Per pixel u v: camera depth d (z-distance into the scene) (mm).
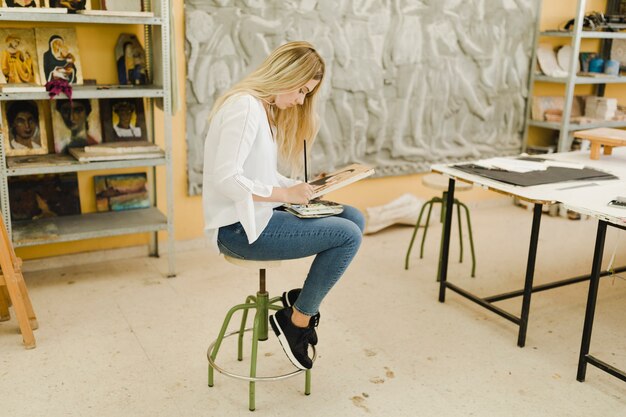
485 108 4500
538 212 2459
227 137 1903
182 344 2586
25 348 2520
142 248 3629
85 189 3445
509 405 2199
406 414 2133
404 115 4184
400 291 3184
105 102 3305
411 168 4324
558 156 3189
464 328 2785
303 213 2041
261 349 2557
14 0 2900
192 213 3721
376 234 4098
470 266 3561
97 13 2854
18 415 2082
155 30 3182
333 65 3846
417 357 2520
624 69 4824
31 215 3301
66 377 2318
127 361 2441
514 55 4500
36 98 2824
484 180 2635
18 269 2621
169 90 3105
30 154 3158
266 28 3580
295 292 2193
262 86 1988
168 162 3188
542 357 2543
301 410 2146
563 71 4578
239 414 2117
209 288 3168
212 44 3480
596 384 2350
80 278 3275
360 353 2541
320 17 3721
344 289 3195
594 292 2279
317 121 2199
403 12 3982
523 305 2592
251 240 1918
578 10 4199
